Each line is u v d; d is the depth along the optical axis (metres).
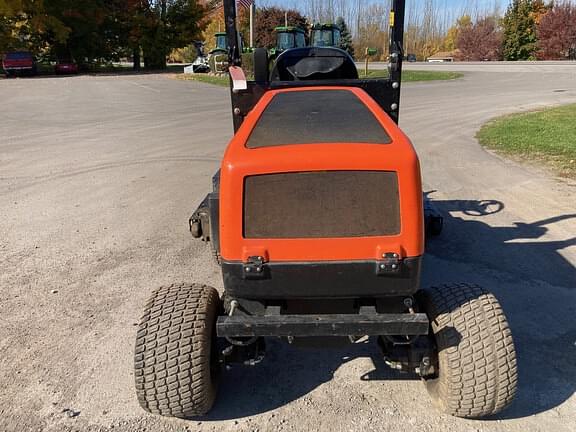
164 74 33.88
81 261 4.99
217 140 11.12
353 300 2.74
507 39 53.31
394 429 2.80
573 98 17.27
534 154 8.98
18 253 5.20
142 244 5.39
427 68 34.44
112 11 38.97
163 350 2.62
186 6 40.34
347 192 2.49
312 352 3.54
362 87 3.59
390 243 2.51
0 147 10.52
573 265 4.71
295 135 2.69
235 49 3.59
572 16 48.75
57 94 21.53
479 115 13.84
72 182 7.84
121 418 2.93
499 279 4.47
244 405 3.03
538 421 2.83
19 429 2.84
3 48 35.41
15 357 3.48
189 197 7.01
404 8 3.40
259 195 2.49
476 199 6.68
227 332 2.51
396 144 2.57
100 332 3.77
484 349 2.59
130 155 9.71
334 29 9.41
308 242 2.50
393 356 2.81
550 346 3.48
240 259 2.54
